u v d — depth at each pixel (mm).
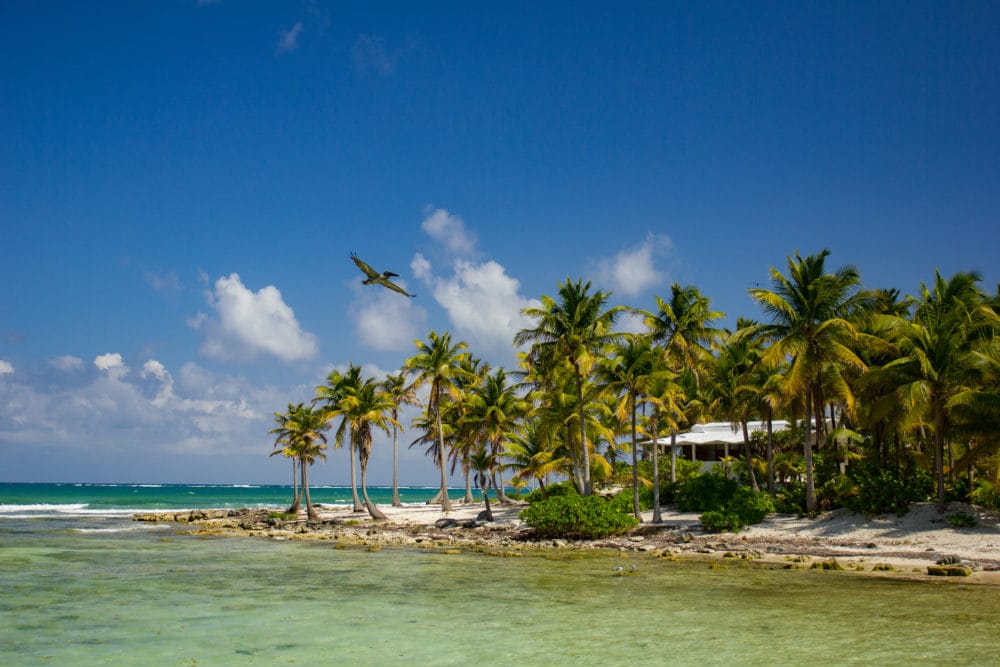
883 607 22234
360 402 66812
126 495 169750
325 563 35156
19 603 23719
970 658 16047
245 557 37969
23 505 109562
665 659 16203
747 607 22469
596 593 25422
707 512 43031
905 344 38812
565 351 48344
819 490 43906
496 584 27812
